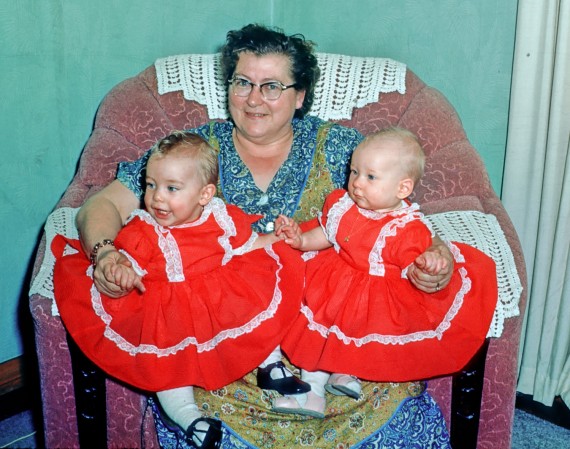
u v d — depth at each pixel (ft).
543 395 7.73
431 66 8.01
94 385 5.38
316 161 6.15
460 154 6.73
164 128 7.11
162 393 5.17
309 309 5.41
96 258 5.28
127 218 6.00
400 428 5.40
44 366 5.46
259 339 5.27
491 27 7.49
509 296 5.41
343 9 8.47
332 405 5.38
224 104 7.23
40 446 7.18
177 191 5.22
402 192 5.37
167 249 5.25
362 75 7.25
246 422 5.32
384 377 5.08
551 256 7.37
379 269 5.26
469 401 5.46
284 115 5.92
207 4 8.31
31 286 5.50
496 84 7.65
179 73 7.26
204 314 5.25
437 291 5.21
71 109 7.61
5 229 7.47
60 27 7.25
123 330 5.21
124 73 7.88
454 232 5.86
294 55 5.83
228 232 5.48
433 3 7.77
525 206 7.50
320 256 5.64
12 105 7.16
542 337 7.57
